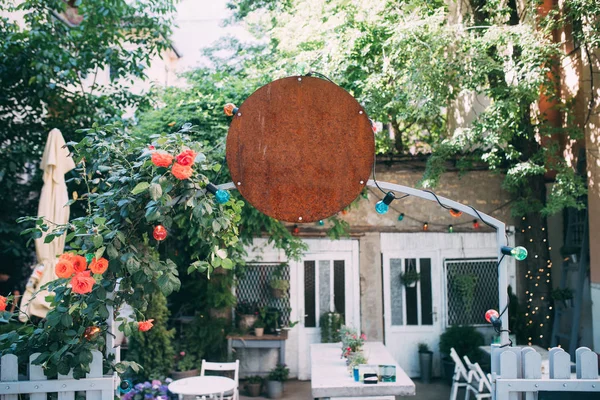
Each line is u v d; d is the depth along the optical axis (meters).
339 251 10.16
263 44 14.15
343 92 3.51
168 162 3.47
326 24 9.07
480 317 10.02
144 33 8.87
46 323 3.71
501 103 7.50
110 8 8.07
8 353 3.79
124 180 3.75
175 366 8.84
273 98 3.51
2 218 8.06
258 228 8.38
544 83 8.18
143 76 8.75
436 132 11.82
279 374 9.05
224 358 9.27
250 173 3.51
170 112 8.77
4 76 7.80
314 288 10.12
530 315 9.54
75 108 8.13
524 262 9.96
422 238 10.13
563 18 7.75
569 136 8.27
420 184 8.77
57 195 5.99
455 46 8.39
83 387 3.68
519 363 3.68
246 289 10.12
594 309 7.95
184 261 9.62
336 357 7.46
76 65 8.01
